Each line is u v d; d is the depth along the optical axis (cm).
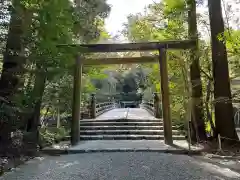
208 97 630
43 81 537
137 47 657
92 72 902
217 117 575
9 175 366
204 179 338
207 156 498
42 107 653
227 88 565
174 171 381
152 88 1126
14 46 452
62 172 381
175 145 603
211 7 601
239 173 368
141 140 708
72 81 727
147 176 355
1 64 529
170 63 729
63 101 698
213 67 588
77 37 668
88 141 696
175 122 780
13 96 450
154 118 907
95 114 993
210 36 638
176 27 671
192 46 629
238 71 614
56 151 552
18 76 473
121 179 341
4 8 415
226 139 548
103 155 518
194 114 633
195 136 632
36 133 549
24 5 430
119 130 783
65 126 793
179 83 724
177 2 624
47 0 439
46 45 457
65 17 487
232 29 571
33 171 388
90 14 684
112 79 2339
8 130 454
